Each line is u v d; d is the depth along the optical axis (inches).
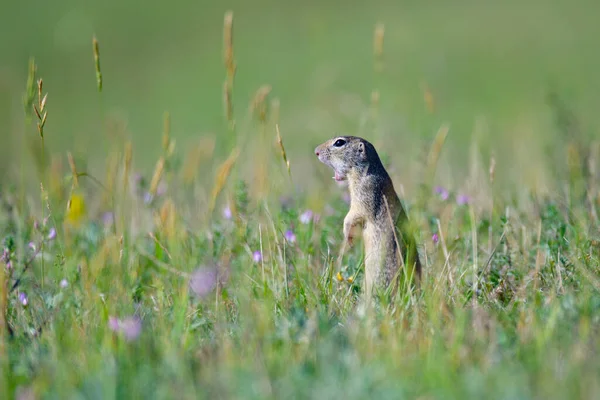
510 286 407.2
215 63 1852.9
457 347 307.7
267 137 597.9
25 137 486.9
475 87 1421.0
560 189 539.5
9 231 496.7
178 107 1590.8
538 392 271.4
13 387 311.6
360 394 271.6
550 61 1537.9
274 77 1643.7
